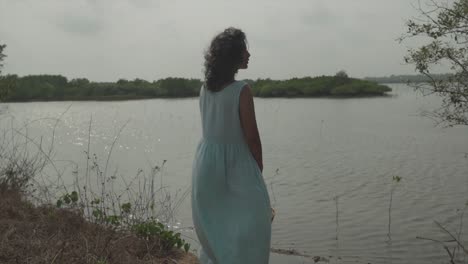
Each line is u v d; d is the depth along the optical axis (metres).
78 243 3.98
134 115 61.78
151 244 4.44
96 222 4.68
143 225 4.71
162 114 62.12
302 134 31.73
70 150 24.41
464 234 8.73
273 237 8.61
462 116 5.51
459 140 25.62
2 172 6.06
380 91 106.94
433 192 12.67
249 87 2.69
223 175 2.73
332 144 25.47
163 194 10.53
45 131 37.66
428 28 5.38
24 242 3.80
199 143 2.89
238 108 2.67
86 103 103.44
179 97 129.38
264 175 15.96
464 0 5.19
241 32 2.72
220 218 2.74
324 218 10.05
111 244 4.03
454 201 11.55
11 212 4.80
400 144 24.52
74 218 4.66
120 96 123.25
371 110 58.12
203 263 2.91
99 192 8.70
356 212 10.60
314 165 18.17
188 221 8.13
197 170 2.79
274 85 114.88
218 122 2.71
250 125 2.66
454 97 5.42
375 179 14.86
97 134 35.28
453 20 5.23
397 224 9.51
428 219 9.91
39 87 110.12
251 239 2.65
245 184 2.70
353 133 31.39
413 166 17.28
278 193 12.89
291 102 86.62
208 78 2.71
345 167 17.50
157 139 30.98
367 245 8.06
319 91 110.19
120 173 15.80
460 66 5.37
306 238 8.49
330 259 7.20
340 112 56.28
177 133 35.56
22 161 7.34
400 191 12.90
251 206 2.68
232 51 2.65
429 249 7.88
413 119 42.84
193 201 2.85
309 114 53.84
